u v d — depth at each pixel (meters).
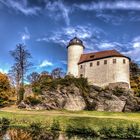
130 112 66.69
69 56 83.06
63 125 41.41
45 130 37.84
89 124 41.59
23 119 45.75
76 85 71.88
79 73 79.81
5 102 72.94
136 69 89.94
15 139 15.73
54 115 50.91
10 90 77.00
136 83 83.62
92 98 70.31
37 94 69.62
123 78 72.75
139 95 78.62
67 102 67.81
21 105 67.56
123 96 69.94
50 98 68.38
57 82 72.94
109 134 35.56
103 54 76.81
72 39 84.94
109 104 68.69
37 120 44.78
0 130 33.72
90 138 33.25
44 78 83.88
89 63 77.69
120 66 73.12
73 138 31.94
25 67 79.00
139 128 37.00
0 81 73.88
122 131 35.56
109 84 73.00
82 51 83.44
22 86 76.94
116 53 75.38
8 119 44.69
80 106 68.19
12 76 80.00
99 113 62.25
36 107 66.19
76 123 42.41
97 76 75.38
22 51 79.06
